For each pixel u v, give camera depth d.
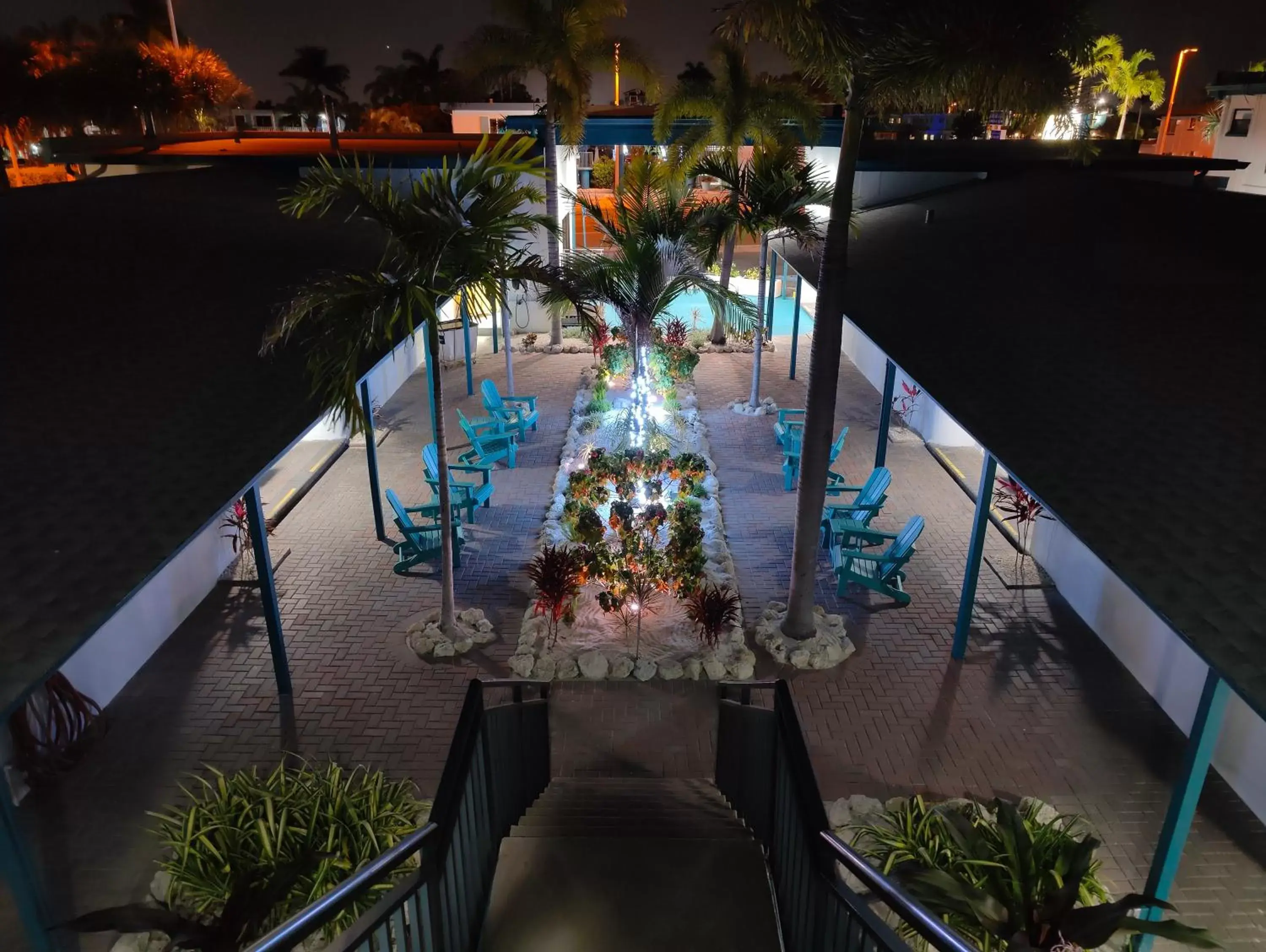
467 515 12.12
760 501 12.68
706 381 18.38
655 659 8.84
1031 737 7.83
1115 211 13.36
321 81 37.44
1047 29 6.77
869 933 3.24
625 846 5.52
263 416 6.51
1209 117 32.75
